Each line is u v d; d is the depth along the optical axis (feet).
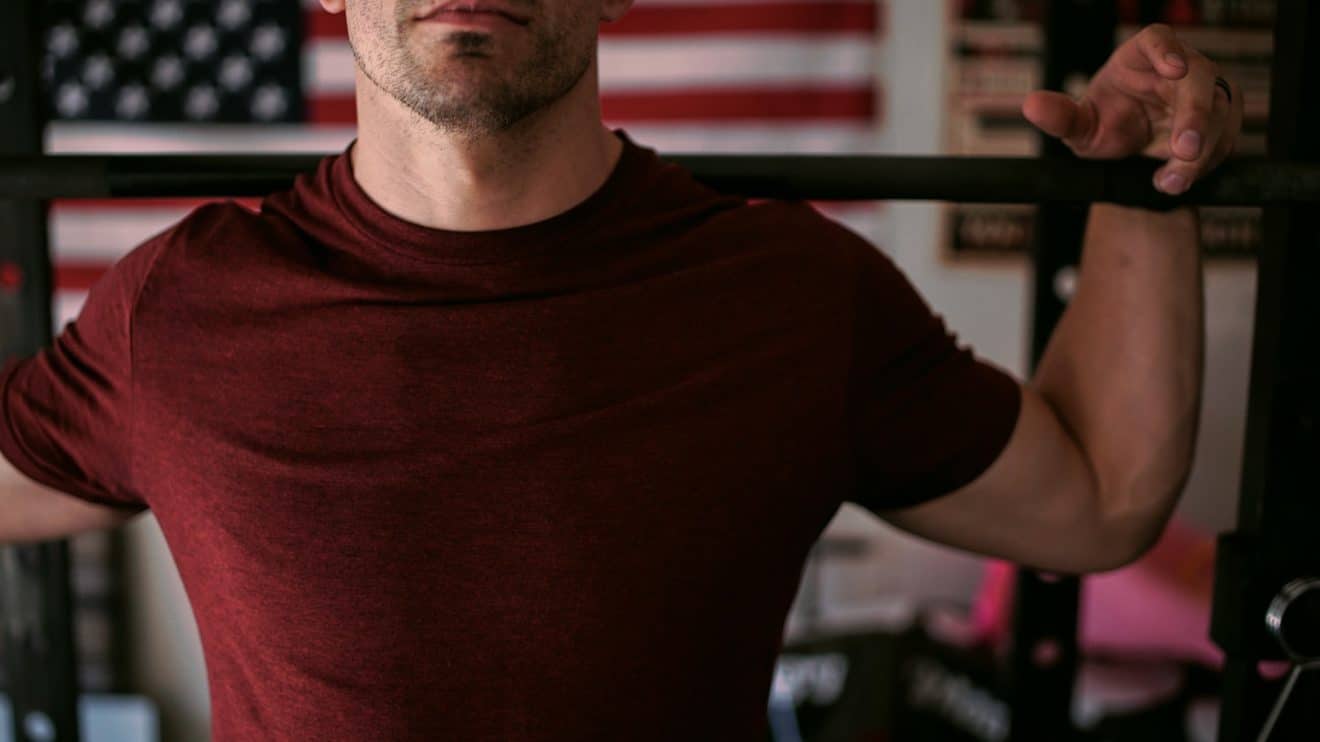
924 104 8.18
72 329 2.95
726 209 2.94
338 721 2.62
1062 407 3.31
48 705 3.83
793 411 2.73
